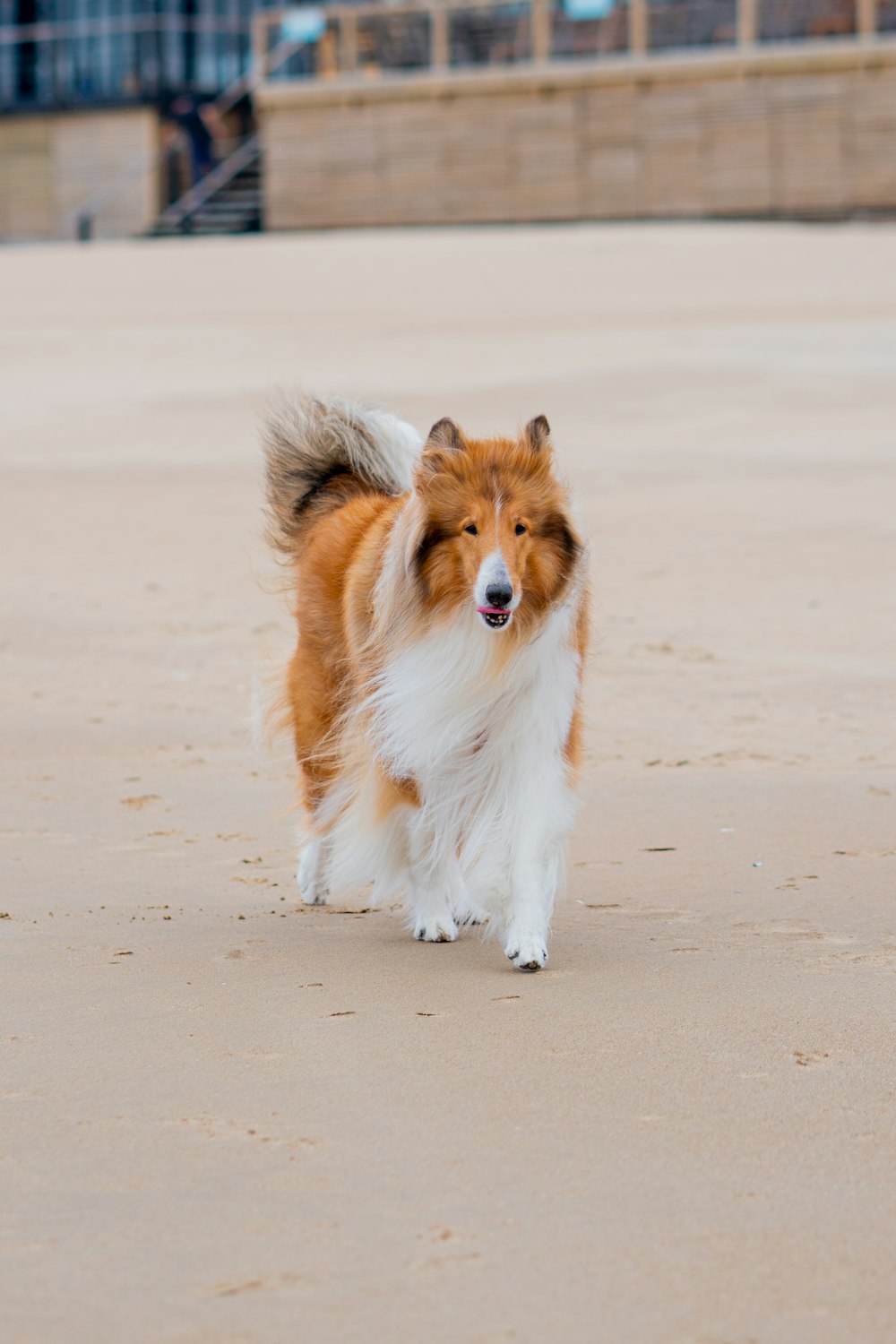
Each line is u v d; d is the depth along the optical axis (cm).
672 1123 731
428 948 1009
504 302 4809
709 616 1992
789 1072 788
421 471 945
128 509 2719
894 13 6331
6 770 1438
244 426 3391
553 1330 569
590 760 1452
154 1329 571
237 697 1684
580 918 1055
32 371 4069
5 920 1047
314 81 6900
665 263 5309
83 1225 644
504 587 899
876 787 1345
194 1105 757
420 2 7162
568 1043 830
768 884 1110
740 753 1463
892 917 1034
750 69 6259
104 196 7550
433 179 6756
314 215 6962
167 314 4875
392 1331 569
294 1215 649
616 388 3584
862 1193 664
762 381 3600
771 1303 585
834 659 1791
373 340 4269
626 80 6419
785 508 2578
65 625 2016
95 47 7750
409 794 1003
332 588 1088
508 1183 674
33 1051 826
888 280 4850
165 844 1234
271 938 1026
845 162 6191
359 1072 794
